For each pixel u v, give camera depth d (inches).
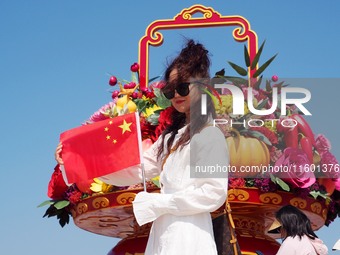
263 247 267.6
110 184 240.1
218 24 302.7
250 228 270.1
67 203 272.1
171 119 208.8
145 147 258.7
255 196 247.1
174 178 185.6
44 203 274.2
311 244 242.8
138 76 299.9
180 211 178.5
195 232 178.7
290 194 250.8
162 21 309.3
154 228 186.5
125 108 273.7
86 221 280.1
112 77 291.9
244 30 300.4
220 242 189.9
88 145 229.0
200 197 177.3
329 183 263.4
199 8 306.8
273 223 255.9
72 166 228.8
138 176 224.2
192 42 205.3
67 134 233.0
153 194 183.8
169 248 177.9
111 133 227.5
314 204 258.7
